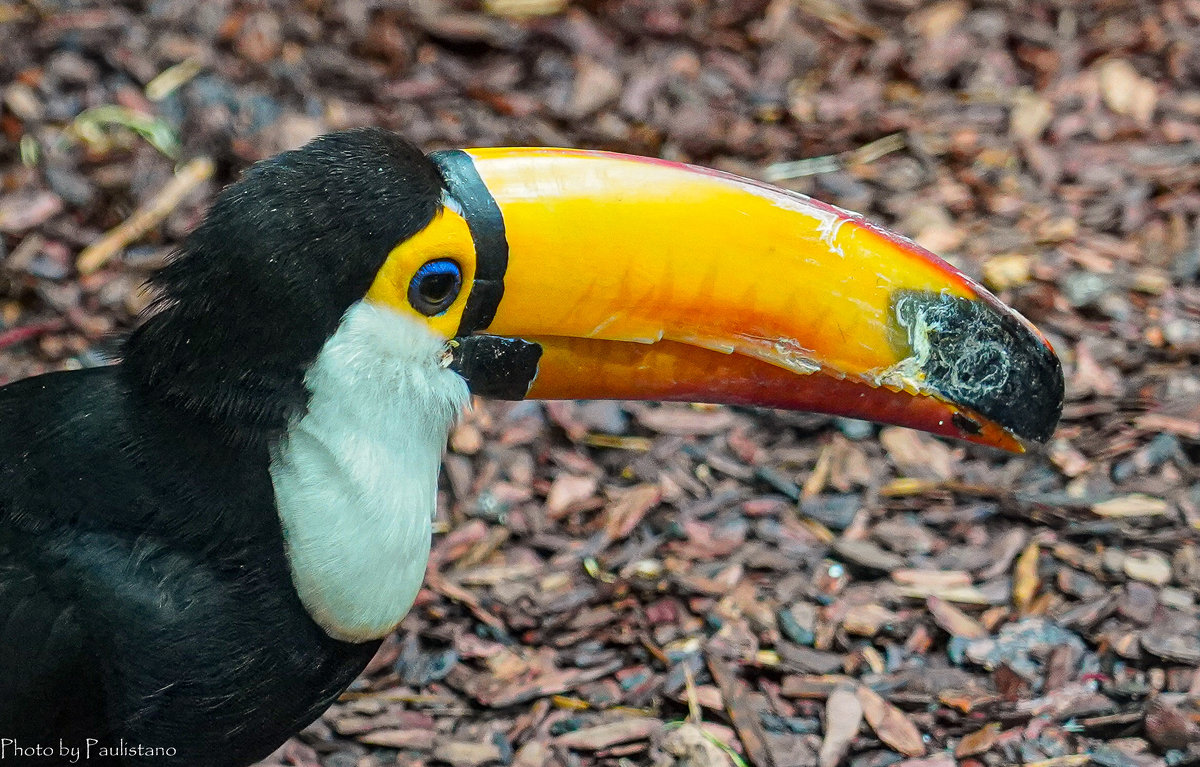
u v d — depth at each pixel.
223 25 12.40
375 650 6.39
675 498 9.02
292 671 6.10
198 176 11.23
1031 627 7.93
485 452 9.37
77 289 10.57
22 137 11.47
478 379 6.27
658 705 7.77
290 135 11.60
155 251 10.84
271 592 5.93
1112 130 11.69
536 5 12.99
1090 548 8.43
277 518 5.87
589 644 8.14
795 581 8.38
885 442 9.30
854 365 6.43
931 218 10.95
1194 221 10.71
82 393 6.22
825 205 6.41
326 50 12.46
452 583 8.48
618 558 8.64
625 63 12.55
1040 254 10.52
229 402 5.77
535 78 12.45
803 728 7.52
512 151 6.20
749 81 12.42
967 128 11.82
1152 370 9.62
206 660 5.90
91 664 5.86
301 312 5.66
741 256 6.21
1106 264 10.39
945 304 6.40
